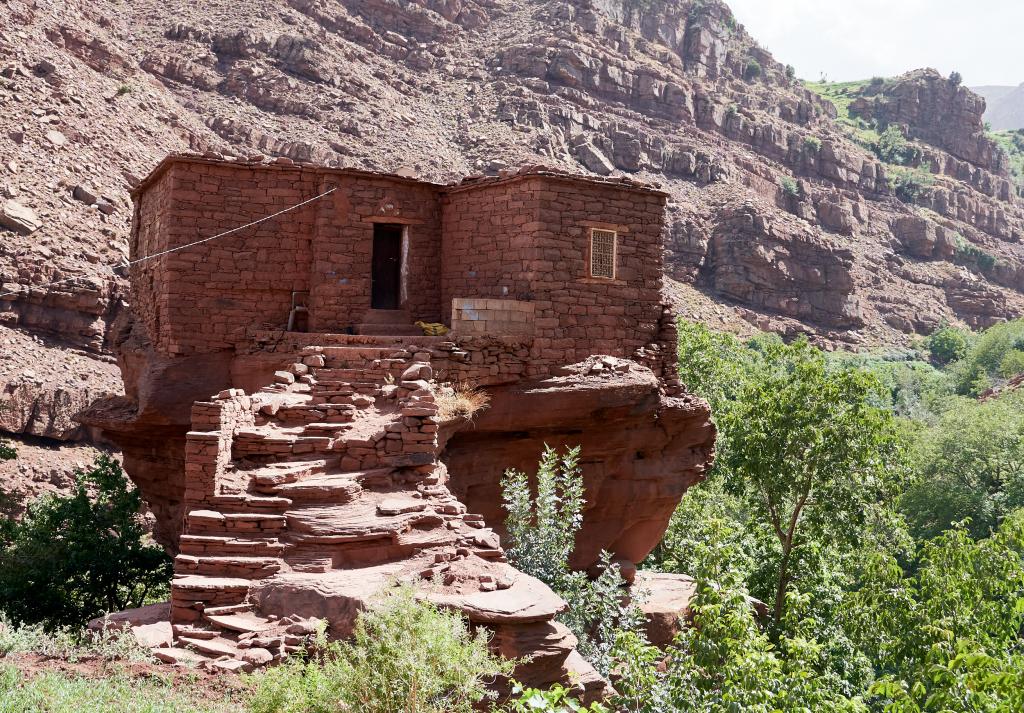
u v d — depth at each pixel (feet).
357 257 69.15
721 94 466.70
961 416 161.79
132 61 254.06
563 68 375.04
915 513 153.89
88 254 169.58
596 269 68.44
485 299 63.67
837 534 88.99
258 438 46.88
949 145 596.70
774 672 40.78
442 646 28.68
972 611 61.57
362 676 28.12
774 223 343.67
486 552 41.45
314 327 67.56
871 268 409.28
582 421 67.05
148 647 34.78
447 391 58.70
